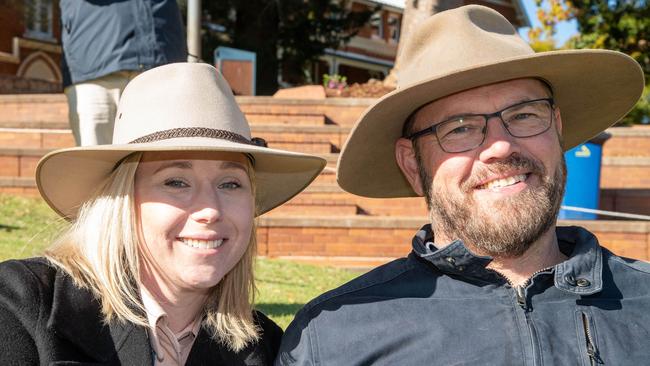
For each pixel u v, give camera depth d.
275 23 21.05
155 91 2.46
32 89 20.47
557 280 2.40
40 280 2.29
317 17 20.58
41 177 2.55
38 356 2.14
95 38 4.71
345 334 2.47
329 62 33.62
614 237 8.62
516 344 2.34
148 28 4.76
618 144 13.09
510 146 2.47
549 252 2.59
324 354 2.46
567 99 2.89
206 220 2.38
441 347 2.38
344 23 20.95
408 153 2.81
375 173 3.12
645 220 11.02
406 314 2.47
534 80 2.62
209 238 2.41
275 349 2.69
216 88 2.51
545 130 2.53
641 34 18.72
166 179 2.40
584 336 2.33
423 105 2.67
